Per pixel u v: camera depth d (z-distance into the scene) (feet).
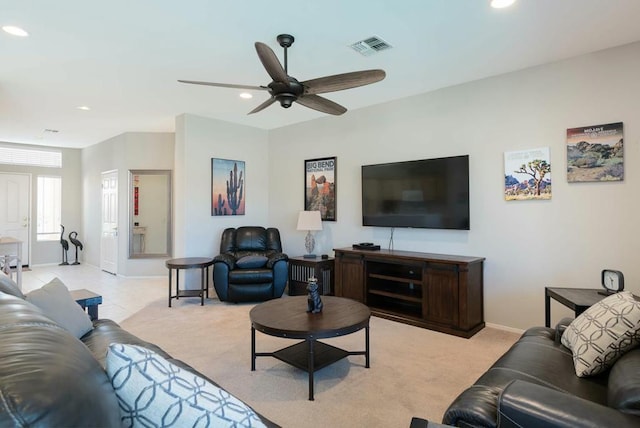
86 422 2.21
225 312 14.38
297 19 8.68
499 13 8.45
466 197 12.86
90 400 2.34
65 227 27.30
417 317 12.70
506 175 12.17
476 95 12.83
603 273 9.13
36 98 14.67
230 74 12.07
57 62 11.12
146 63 11.22
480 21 8.81
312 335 7.93
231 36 9.50
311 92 9.25
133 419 2.83
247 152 19.45
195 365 9.45
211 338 11.43
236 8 8.19
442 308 12.00
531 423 3.93
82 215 27.63
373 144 15.75
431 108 13.96
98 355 6.29
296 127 18.93
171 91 13.83
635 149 10.01
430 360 9.77
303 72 11.89
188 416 2.87
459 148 13.23
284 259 16.05
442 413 7.26
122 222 22.22
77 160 27.55
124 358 2.90
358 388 8.25
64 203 27.25
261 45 7.12
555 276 11.28
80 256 27.63
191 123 17.15
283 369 9.21
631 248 10.09
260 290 15.51
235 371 9.11
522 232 11.89
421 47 10.21
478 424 4.48
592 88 10.63
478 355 10.09
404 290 13.92
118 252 22.38
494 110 12.43
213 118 17.89
